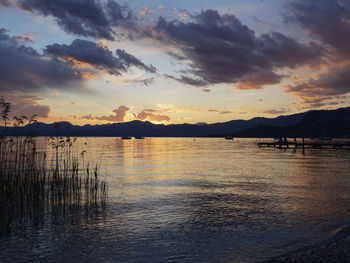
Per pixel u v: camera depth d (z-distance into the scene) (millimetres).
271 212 16031
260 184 26031
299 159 55719
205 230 13070
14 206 16328
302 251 10273
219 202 18844
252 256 9992
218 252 10445
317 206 17281
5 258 10117
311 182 26797
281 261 9461
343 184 25516
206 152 86250
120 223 14234
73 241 11734
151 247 11031
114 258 10023
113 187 24906
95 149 106938
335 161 50719
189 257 10031
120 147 132750
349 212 15719
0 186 14828
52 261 9836
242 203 18438
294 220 14375
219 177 31078
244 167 41438
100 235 12484
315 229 12859
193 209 17031
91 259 9969
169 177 31375
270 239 11711
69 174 32375
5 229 13289
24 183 17062
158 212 16391
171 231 12984
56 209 16906
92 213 16141
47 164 42781
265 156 65500
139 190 23453
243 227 13422
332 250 10266
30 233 12750
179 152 87438
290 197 20094
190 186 25312
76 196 20219
